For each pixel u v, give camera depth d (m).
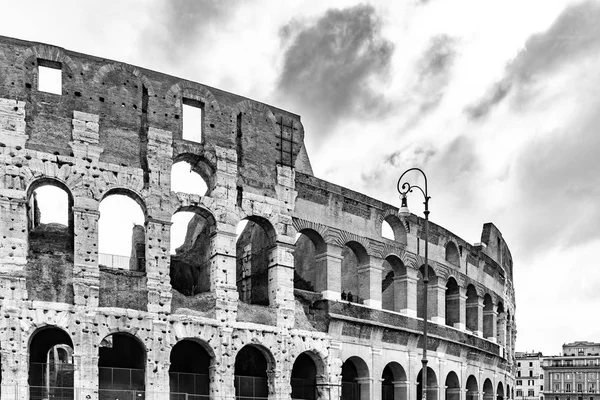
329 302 67.06
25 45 56.34
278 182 65.75
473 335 86.38
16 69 55.59
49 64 57.19
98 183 56.62
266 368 64.06
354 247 72.00
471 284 88.00
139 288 56.59
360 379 69.75
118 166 57.66
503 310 100.75
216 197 61.56
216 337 59.00
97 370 53.53
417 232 77.94
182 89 62.19
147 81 60.50
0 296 51.88
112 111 58.50
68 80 57.31
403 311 75.06
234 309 60.41
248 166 64.31
